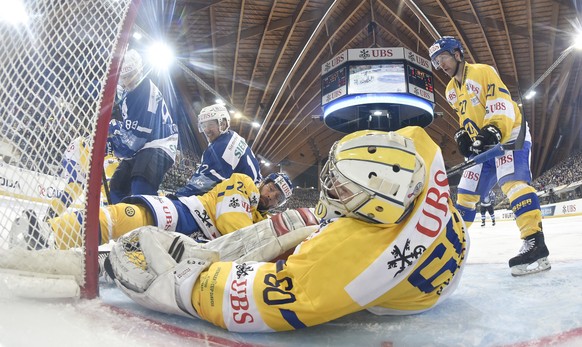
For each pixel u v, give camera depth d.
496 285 1.87
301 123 26.88
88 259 1.37
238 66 17.84
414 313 1.40
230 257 1.82
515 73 17.53
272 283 1.24
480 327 1.23
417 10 15.02
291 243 1.77
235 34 15.47
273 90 20.09
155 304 1.36
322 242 1.24
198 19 14.55
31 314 1.18
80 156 1.40
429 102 17.20
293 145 30.19
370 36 19.03
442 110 26.00
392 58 16.50
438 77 20.33
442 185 1.35
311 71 20.47
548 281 1.87
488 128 2.24
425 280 1.32
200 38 15.58
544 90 20.78
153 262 1.39
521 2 14.38
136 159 2.97
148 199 2.20
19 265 1.32
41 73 1.42
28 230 1.38
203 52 16.45
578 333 1.06
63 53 1.44
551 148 28.77
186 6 13.31
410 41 18.86
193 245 1.46
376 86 16.23
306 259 1.24
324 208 1.40
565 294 1.56
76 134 1.41
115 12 1.48
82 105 1.42
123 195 3.07
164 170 3.04
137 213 2.14
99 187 1.40
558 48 16.86
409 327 1.28
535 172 30.94
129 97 2.92
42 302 1.29
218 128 2.99
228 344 1.11
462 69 2.63
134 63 2.82
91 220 1.38
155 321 1.27
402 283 1.28
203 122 3.00
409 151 1.21
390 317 1.40
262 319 1.22
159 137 3.03
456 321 1.31
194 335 1.16
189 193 2.86
